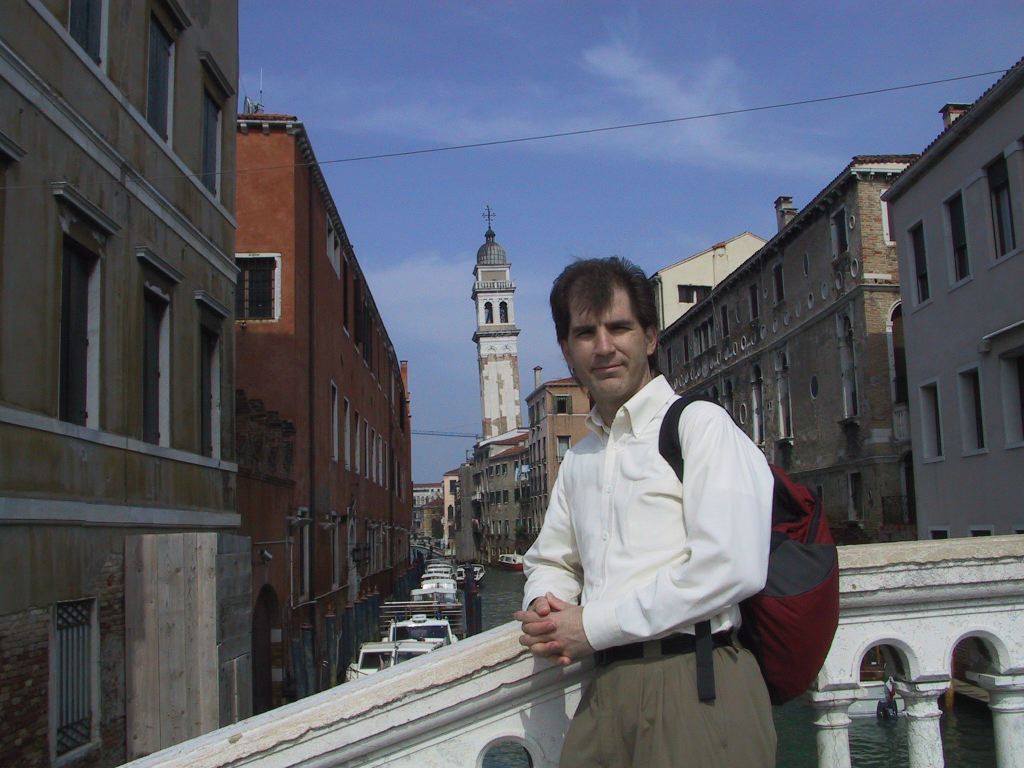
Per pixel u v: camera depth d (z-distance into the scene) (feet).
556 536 7.72
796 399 99.45
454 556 371.56
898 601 8.28
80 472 30.81
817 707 8.38
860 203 84.48
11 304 27.07
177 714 32.35
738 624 6.55
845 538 87.20
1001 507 58.23
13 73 27.30
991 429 59.31
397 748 7.93
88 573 30.78
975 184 60.44
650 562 6.57
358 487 98.89
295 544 62.18
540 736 7.82
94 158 32.81
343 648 77.00
